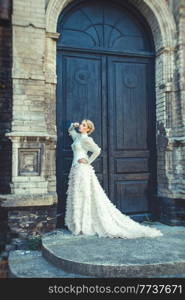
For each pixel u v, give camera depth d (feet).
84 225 13.99
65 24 16.93
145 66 18.15
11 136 13.83
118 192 17.48
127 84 17.79
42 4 14.75
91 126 15.23
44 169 14.42
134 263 10.73
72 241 13.21
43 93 14.62
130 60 17.88
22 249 13.74
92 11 17.46
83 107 16.98
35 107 14.43
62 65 16.66
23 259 12.48
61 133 16.51
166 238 13.84
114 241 13.24
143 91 18.06
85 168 14.33
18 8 14.42
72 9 17.07
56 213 14.98
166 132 16.96
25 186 14.07
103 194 14.39
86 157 14.70
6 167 14.33
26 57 14.42
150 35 18.19
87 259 11.13
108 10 17.74
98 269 10.64
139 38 18.17
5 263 13.28
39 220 14.19
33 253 13.26
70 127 15.62
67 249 12.23
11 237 13.80
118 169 17.48
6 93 14.46
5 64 14.52
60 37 16.72
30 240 13.85
